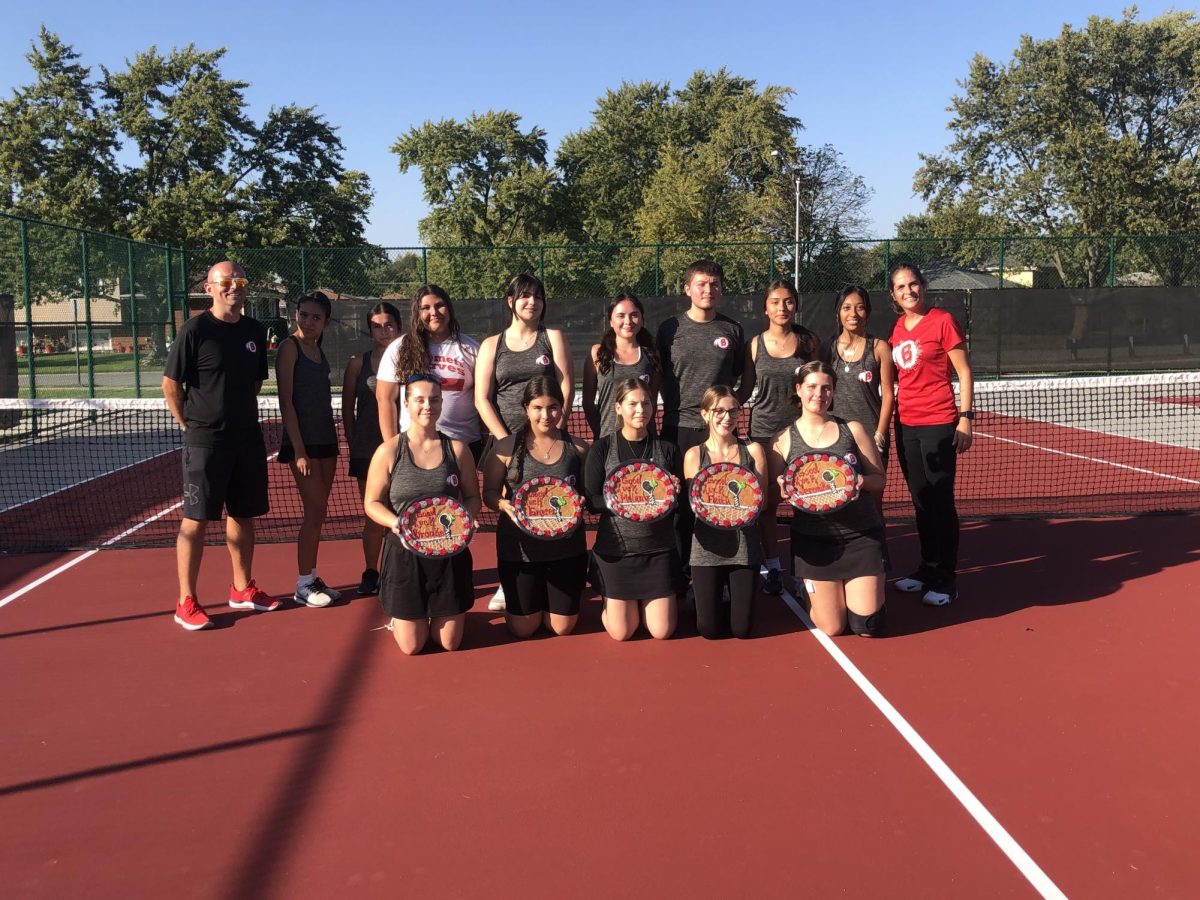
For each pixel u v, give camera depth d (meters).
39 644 4.93
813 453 4.73
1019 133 40.22
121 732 3.89
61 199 35.88
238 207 36.66
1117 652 4.59
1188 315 19.48
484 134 52.06
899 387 5.48
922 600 5.45
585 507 4.89
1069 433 13.05
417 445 4.73
